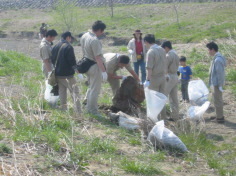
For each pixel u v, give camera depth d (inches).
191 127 371.6
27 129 315.6
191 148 326.6
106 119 386.9
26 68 668.1
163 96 352.8
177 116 406.9
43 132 309.6
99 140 308.2
